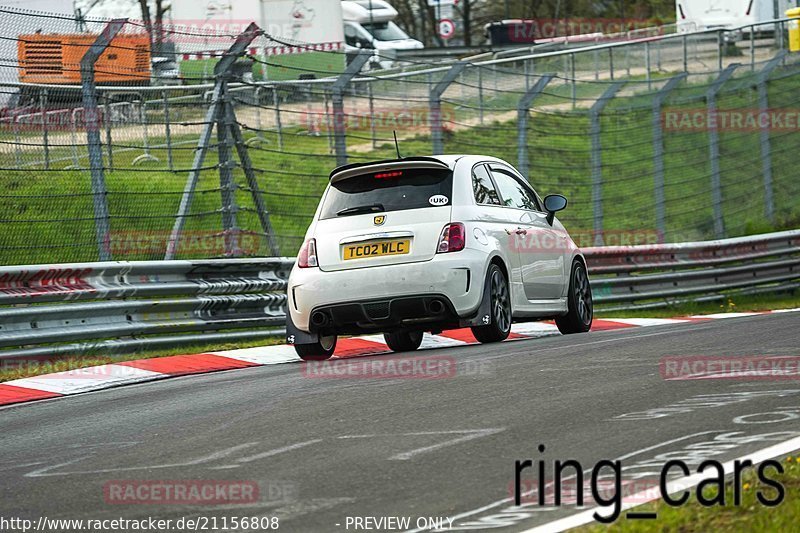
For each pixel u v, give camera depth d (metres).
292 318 26.27
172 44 34.59
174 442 15.81
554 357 22.28
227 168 34.44
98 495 12.86
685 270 49.44
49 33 29.91
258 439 15.54
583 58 78.62
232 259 33.03
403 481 12.63
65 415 19.45
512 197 28.95
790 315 30.92
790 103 64.00
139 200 40.94
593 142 46.88
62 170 30.23
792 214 62.03
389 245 25.45
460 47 98.00
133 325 29.34
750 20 88.62
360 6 94.50
